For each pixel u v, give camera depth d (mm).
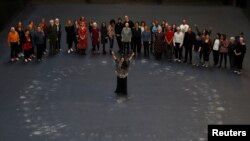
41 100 18719
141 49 25484
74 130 16156
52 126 16469
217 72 22016
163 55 24484
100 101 18609
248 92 19594
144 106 18188
